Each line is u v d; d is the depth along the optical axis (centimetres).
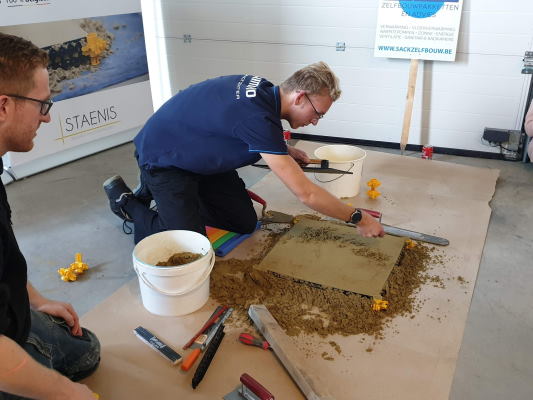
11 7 324
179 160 225
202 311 202
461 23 355
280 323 192
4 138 117
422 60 375
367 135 419
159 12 438
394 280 217
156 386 167
